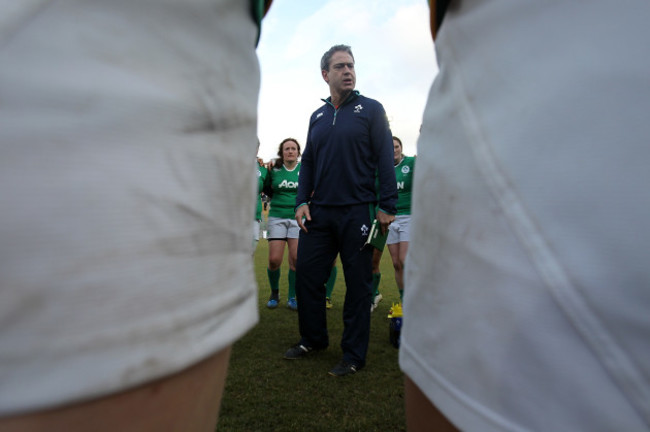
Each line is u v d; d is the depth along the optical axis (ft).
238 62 2.07
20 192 1.37
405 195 14.94
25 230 1.37
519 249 1.56
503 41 1.76
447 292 1.88
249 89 2.21
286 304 15.72
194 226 1.77
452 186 1.90
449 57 2.10
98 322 1.47
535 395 1.49
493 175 1.67
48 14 1.43
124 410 1.59
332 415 6.72
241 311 2.12
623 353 1.37
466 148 1.84
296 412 6.80
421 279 2.11
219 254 1.94
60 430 1.46
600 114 1.43
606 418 1.38
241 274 2.17
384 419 6.61
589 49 1.48
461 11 2.06
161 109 1.63
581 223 1.43
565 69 1.52
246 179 2.21
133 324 1.54
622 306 1.36
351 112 8.65
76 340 1.43
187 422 1.87
